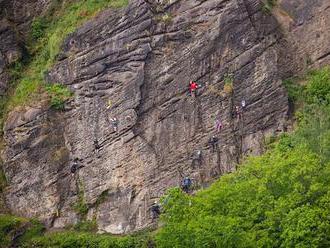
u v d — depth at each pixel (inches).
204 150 2210.9
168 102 2237.9
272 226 1667.1
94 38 2297.0
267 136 2237.9
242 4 2303.2
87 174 2223.2
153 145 2212.1
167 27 2279.8
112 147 2220.7
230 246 1631.4
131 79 2242.9
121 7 2297.0
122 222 2166.6
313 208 1654.8
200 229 1644.9
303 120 2236.7
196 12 2297.0
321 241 1641.2
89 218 2194.9
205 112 2234.3
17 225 2166.6
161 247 1695.4
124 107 2231.8
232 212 1710.1
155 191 2180.1
